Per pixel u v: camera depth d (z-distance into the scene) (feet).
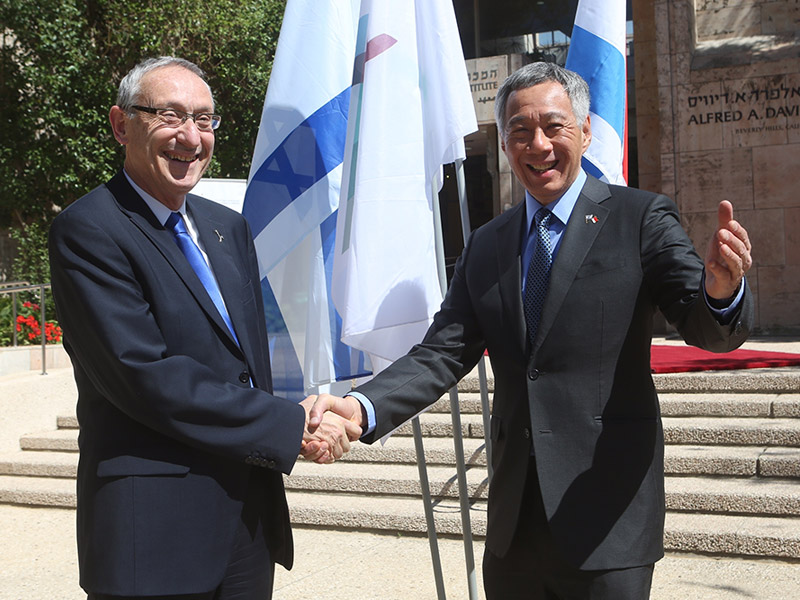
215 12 44.34
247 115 47.29
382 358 10.91
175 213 8.43
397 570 15.16
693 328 7.23
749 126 36.04
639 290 7.88
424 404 8.87
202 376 7.60
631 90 48.21
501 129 8.52
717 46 37.99
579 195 8.35
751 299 7.01
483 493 17.85
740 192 36.24
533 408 7.95
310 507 18.10
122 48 45.83
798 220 35.42
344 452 8.49
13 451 24.11
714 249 6.77
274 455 7.68
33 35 42.06
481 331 9.05
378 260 10.61
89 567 7.54
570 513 7.68
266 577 8.34
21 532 18.93
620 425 7.83
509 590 8.25
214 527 7.72
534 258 8.33
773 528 14.85
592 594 7.67
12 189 42.88
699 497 16.06
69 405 26.02
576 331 7.90
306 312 12.47
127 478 7.53
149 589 7.37
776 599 12.79
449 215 43.80
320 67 12.22
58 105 43.37
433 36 11.24
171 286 7.92
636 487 7.75
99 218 7.77
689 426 18.90
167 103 8.01
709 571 14.17
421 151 10.94
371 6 10.94
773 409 19.40
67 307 7.66
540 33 53.52
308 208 12.06
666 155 37.29
